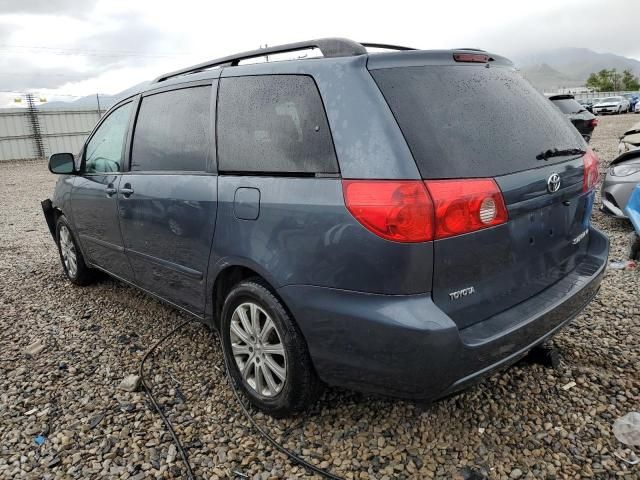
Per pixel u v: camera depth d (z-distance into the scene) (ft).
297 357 7.77
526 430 7.95
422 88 7.07
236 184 8.43
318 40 7.97
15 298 15.28
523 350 7.33
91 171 13.70
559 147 8.34
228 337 9.20
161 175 10.41
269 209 7.73
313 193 7.20
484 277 7.08
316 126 7.38
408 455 7.57
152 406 9.20
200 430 8.48
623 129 70.64
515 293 7.57
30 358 11.30
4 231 27.40
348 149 6.89
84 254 14.78
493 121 7.45
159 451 7.98
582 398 8.63
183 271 10.00
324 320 7.18
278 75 8.22
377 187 6.51
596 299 12.43
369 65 7.12
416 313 6.42
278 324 7.88
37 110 102.78
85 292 15.44
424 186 6.39
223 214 8.59
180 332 12.19
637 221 14.56
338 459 7.57
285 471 7.43
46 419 8.95
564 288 8.20
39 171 73.41
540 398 8.69
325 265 7.04
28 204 38.68
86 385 10.02
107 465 7.72
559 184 8.04
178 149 10.10
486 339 6.73
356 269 6.73
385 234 6.42
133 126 11.74
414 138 6.61
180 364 10.67
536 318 7.30
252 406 8.98
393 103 6.80
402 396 6.92
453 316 6.79
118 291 15.31
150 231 10.71
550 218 8.06
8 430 8.71
